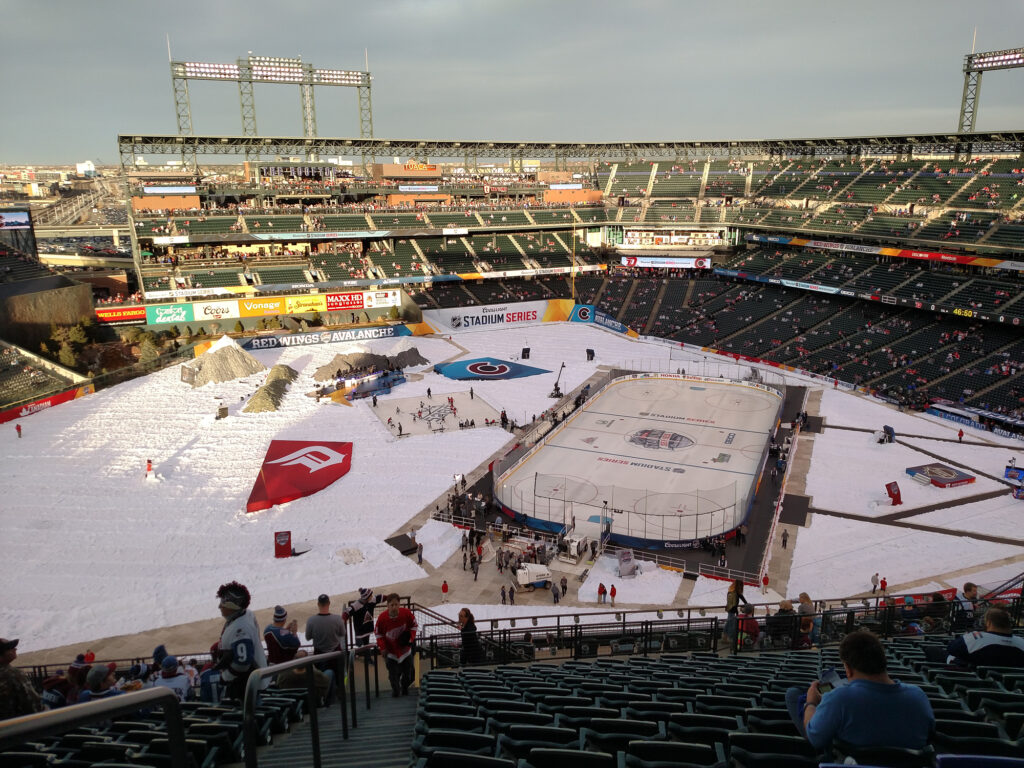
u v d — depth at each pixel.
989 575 42.28
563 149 129.62
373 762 8.98
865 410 72.75
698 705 10.30
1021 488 52.88
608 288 117.50
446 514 50.81
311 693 7.31
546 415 72.00
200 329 93.81
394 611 14.50
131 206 95.12
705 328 100.56
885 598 25.45
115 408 70.38
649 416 73.00
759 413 73.19
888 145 102.44
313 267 102.62
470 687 13.14
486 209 119.50
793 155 119.31
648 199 125.44
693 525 49.25
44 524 46.91
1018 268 75.44
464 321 107.38
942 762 5.34
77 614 37.00
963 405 69.06
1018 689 10.55
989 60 91.31
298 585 41.06
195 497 52.31
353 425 68.25
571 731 8.55
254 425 67.31
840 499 53.41
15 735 3.15
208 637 35.38
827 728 6.30
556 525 49.38
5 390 67.81
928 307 80.62
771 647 20.41
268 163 107.94
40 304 80.69
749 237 112.00
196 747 7.82
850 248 94.00
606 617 38.66
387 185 115.06
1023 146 89.31
